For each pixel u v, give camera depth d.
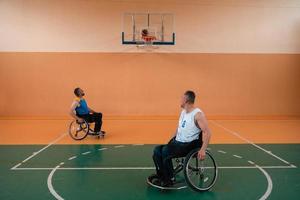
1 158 5.82
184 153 4.23
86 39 10.87
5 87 10.83
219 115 11.24
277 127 9.19
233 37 11.12
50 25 10.75
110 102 11.10
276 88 11.30
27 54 10.79
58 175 4.91
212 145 6.92
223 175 4.93
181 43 11.06
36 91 10.90
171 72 11.13
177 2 10.92
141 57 11.04
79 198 4.03
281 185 4.52
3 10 10.59
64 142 7.14
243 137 7.79
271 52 11.22
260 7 11.05
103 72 11.00
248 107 11.29
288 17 11.12
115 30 10.89
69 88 10.96
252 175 4.94
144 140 7.41
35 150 6.41
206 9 10.99
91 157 5.93
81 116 7.33
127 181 4.66
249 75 11.24
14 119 10.30
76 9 10.76
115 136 7.84
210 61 11.16
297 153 6.27
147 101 11.16
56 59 10.86
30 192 4.22
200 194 4.18
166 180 4.32
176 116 11.06
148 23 10.93
